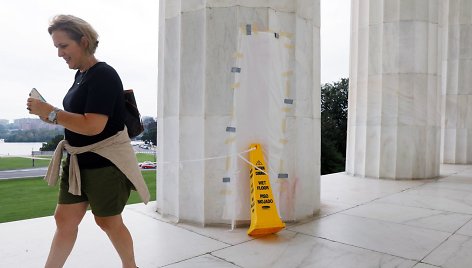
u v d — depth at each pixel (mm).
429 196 7910
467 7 15516
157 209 6301
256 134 5480
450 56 15789
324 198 7668
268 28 5473
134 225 5473
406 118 10531
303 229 5324
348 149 11695
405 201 7355
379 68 10734
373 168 10820
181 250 4391
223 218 5441
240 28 5406
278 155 5598
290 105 5711
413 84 10500
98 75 2768
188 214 5633
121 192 2932
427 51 10633
